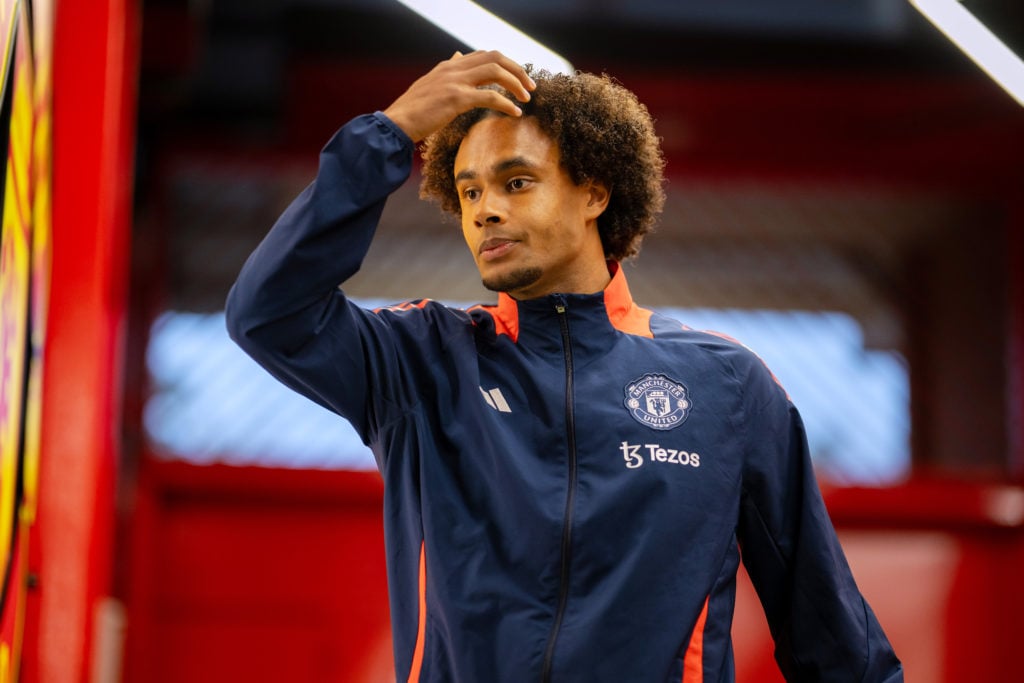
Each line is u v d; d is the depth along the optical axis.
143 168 19.78
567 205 6.65
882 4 21.34
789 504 6.79
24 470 7.86
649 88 21.12
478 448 6.34
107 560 13.34
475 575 6.07
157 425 19.94
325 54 20.80
